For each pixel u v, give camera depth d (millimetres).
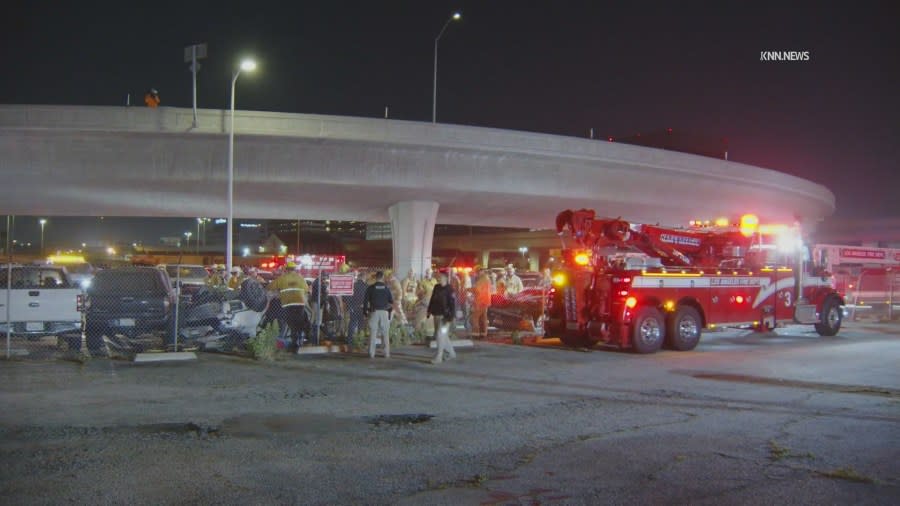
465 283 21266
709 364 14555
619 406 10086
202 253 155875
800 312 19297
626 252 17062
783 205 55750
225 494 6004
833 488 6348
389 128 37469
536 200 43844
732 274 17812
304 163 37250
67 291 14891
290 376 12312
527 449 7652
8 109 32781
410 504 5805
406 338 17125
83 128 33375
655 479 6570
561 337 17625
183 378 11945
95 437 7922
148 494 5973
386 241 159750
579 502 5898
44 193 38094
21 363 13383
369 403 10086
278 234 175625
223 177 36438
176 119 34250
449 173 40000
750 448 7754
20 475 6473
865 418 9391
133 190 38094
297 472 6676
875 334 21344
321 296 17234
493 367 13773
